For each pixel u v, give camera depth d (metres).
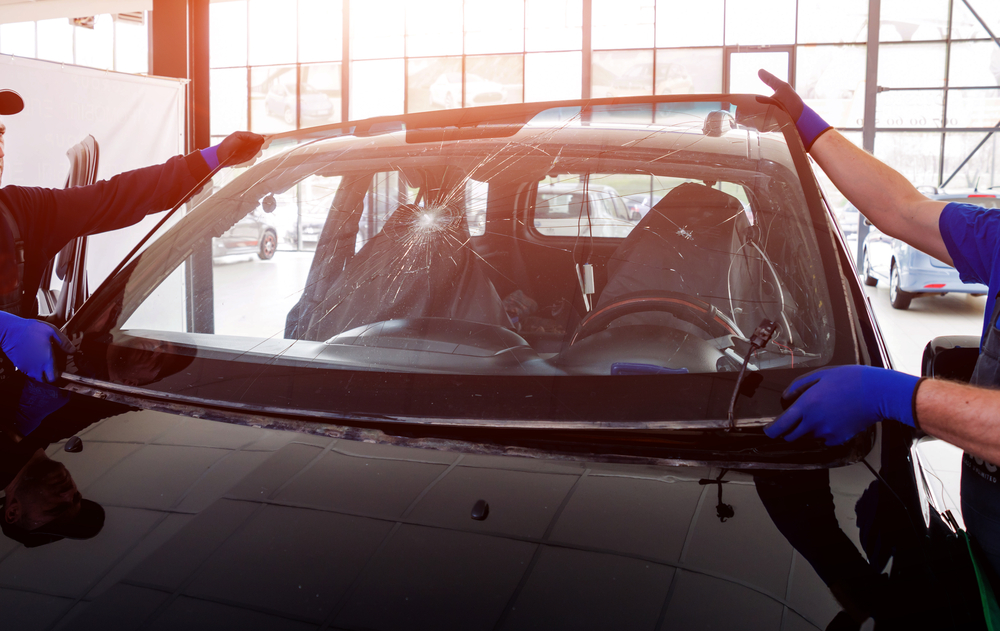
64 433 1.01
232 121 13.97
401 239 1.32
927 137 11.85
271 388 1.08
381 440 0.95
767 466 0.88
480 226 1.29
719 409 0.94
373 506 0.84
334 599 0.71
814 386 0.89
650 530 0.79
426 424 0.97
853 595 0.72
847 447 0.92
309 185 1.41
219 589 0.72
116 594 0.72
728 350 1.03
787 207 1.17
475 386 1.03
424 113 1.62
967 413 0.81
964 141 11.74
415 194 1.36
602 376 1.02
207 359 1.16
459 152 1.41
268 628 0.67
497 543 0.78
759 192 1.20
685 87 12.39
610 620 0.68
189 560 0.76
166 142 4.03
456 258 1.27
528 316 1.17
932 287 7.50
